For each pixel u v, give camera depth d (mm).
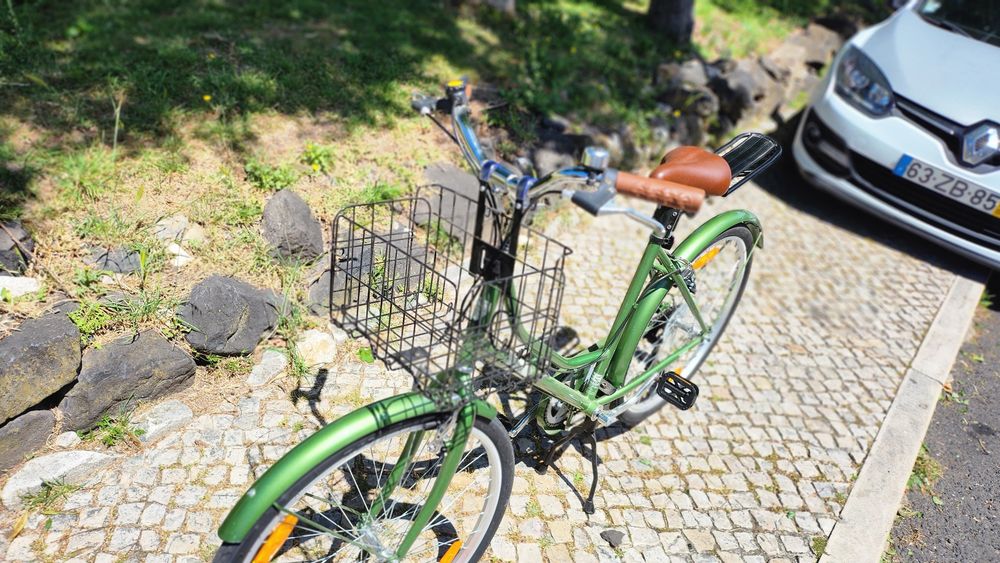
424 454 2631
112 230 2945
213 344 2787
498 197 1875
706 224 2758
